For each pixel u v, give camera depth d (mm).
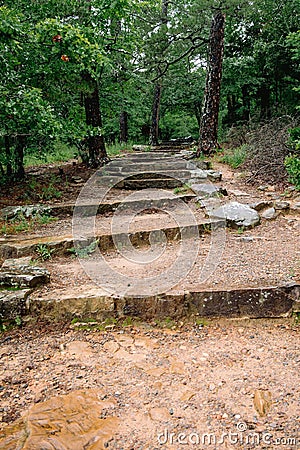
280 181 7129
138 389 2426
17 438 1999
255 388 2420
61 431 2045
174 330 3154
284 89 15766
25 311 3168
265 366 2648
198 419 2170
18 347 2906
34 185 7461
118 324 3209
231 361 2715
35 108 5750
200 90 19688
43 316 3186
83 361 2730
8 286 3408
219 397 2350
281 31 13352
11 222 5559
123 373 2592
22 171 8062
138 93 12203
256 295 3248
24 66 6742
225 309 3250
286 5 13211
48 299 3189
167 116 25578
